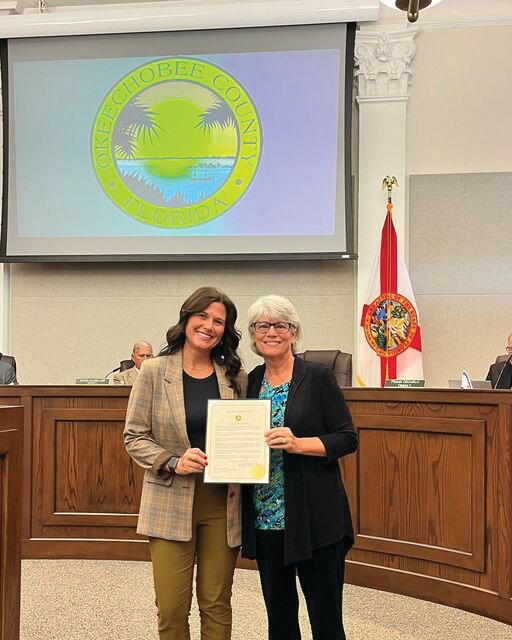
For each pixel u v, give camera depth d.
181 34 7.02
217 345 2.47
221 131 6.98
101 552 4.52
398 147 6.99
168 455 2.31
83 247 7.11
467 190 6.97
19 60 7.19
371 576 4.01
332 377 2.44
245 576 4.23
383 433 4.01
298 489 2.31
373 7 6.67
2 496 1.90
